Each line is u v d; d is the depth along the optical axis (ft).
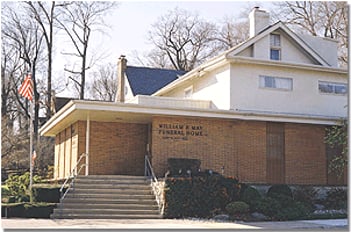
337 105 90.84
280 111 86.02
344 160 74.84
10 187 79.51
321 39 97.76
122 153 84.53
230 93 82.89
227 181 69.05
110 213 63.41
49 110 141.49
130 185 69.87
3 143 125.80
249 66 84.99
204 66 88.94
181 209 65.21
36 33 141.18
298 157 82.43
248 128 80.12
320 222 61.05
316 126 84.38
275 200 67.72
